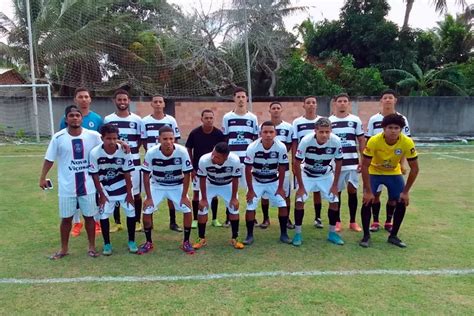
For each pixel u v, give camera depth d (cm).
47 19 1552
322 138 444
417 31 1928
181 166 441
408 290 339
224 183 467
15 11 1656
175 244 463
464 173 898
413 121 1588
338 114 523
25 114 1614
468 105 1584
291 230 520
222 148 429
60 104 1609
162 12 1728
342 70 1753
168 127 430
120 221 538
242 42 1598
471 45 1970
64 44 1548
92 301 322
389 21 1908
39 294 335
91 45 1570
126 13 1752
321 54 1972
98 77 1686
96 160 414
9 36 1706
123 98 508
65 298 327
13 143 1405
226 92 1805
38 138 1387
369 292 336
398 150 441
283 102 1493
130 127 515
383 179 462
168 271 382
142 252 430
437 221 541
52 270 385
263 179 473
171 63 1634
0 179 827
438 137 1555
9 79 1905
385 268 387
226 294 333
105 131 409
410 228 512
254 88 1869
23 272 379
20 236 484
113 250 442
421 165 1007
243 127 531
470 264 396
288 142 540
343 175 509
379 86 1723
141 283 355
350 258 414
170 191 454
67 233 418
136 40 1672
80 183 409
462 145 1422
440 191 721
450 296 329
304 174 485
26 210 599
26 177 848
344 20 1950
